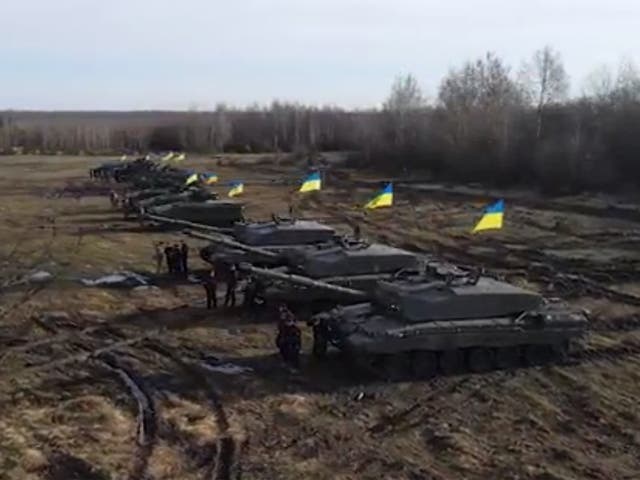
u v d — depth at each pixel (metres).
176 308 30.22
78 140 142.62
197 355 24.53
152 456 17.14
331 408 20.28
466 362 23.20
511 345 23.23
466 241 46.62
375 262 28.59
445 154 82.69
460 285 23.62
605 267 38.97
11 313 29.23
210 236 36.31
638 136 65.00
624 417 19.98
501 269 38.78
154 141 140.25
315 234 35.25
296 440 18.20
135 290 33.19
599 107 80.12
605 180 65.00
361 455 17.45
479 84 94.38
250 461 17.00
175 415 19.59
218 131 139.62
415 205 62.59
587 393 21.66
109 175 81.25
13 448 17.27
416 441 18.33
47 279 35.06
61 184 77.69
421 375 22.64
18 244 44.12
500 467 16.89
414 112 104.94
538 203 61.69
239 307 30.31
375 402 20.73
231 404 20.48
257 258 32.59
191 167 98.50
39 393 20.91
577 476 16.52
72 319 28.53
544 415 20.05
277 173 91.25
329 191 72.56
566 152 68.00
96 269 37.38
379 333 21.94
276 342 24.17
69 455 16.97
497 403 20.80
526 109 84.19
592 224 51.78
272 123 145.88
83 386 21.61
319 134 132.50
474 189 71.75
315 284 25.48
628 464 17.20
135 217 54.25
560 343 24.03
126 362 23.80
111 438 18.06
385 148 93.81
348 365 23.56
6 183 78.81
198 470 16.58
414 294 22.77
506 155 73.94
